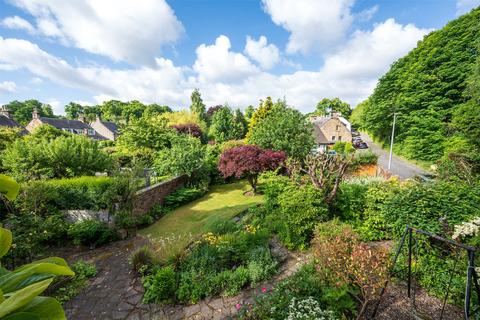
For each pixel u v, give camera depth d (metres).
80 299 3.47
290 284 2.87
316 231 3.99
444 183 4.25
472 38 16.12
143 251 4.24
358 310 2.55
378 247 4.00
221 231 5.12
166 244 4.70
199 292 3.20
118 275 4.10
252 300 3.01
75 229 5.49
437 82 17.64
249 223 5.41
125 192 6.38
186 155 10.16
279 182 6.10
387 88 23.42
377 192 4.72
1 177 1.08
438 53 18.23
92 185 6.73
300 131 12.70
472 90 11.70
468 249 1.83
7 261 4.02
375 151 24.59
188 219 7.24
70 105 58.09
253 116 22.23
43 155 7.99
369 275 2.28
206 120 27.23
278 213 5.22
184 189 9.64
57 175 8.38
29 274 0.94
